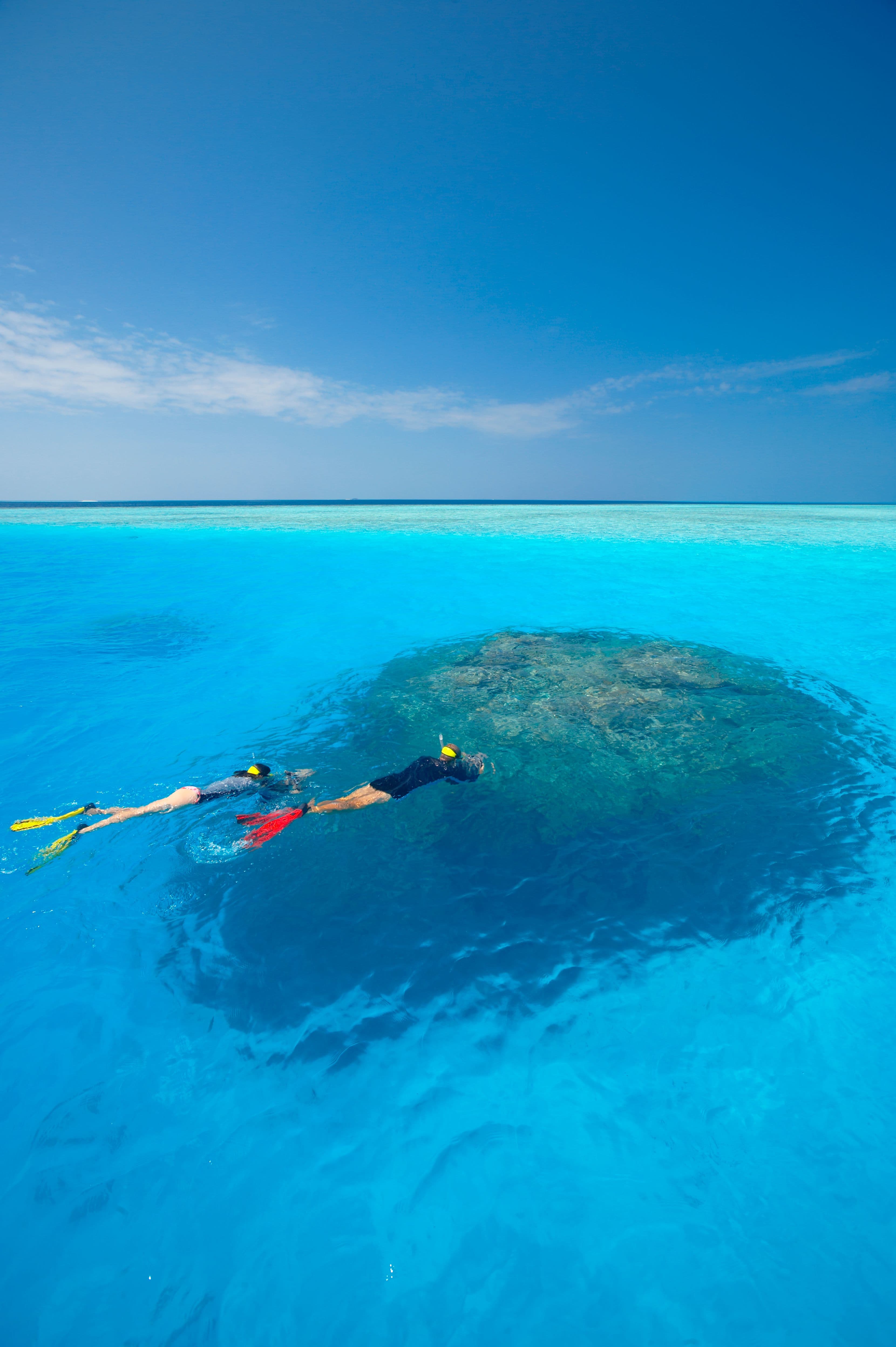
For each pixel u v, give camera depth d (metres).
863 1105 2.52
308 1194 2.22
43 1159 2.32
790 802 4.85
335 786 5.09
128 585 14.08
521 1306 1.91
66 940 3.40
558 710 6.61
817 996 3.05
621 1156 2.34
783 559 17.39
